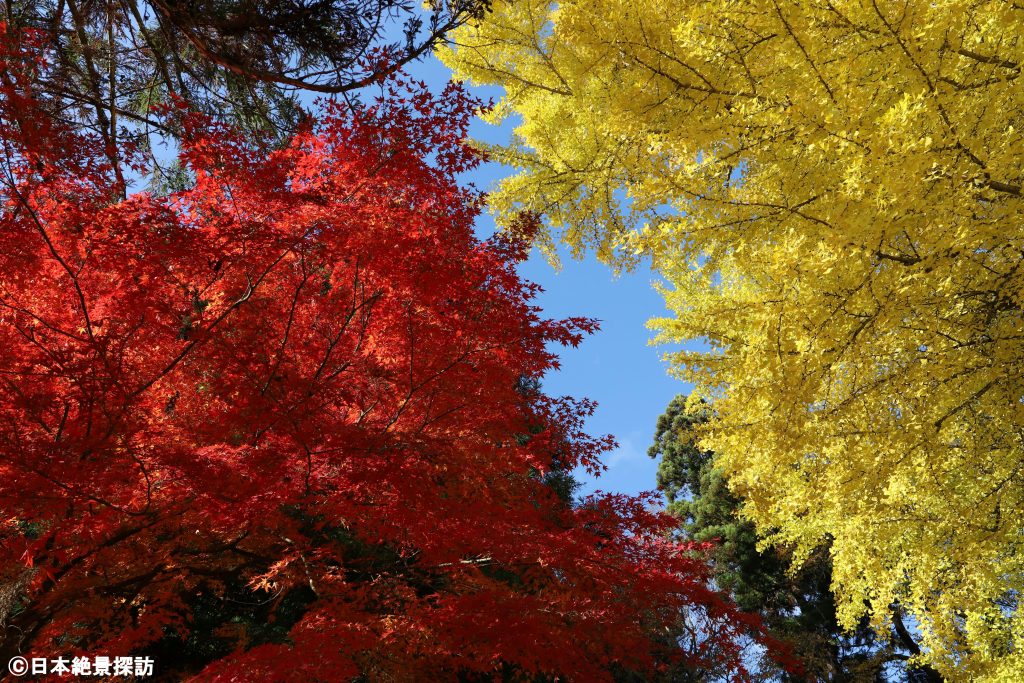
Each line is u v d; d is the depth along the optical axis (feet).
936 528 21.27
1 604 12.40
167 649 25.98
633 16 17.75
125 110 23.72
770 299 14.58
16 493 10.78
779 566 58.59
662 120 18.19
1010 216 12.33
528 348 15.46
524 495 18.39
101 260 12.41
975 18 13.25
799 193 13.99
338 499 14.19
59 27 20.90
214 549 16.37
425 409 15.78
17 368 11.73
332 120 14.38
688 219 14.92
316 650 12.34
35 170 12.18
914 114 11.19
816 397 15.85
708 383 19.10
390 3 18.70
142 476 12.76
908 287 13.00
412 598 17.15
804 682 45.83
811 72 13.29
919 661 26.32
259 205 13.05
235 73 22.00
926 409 15.93
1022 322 14.42
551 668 15.02
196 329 13.05
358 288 15.33
